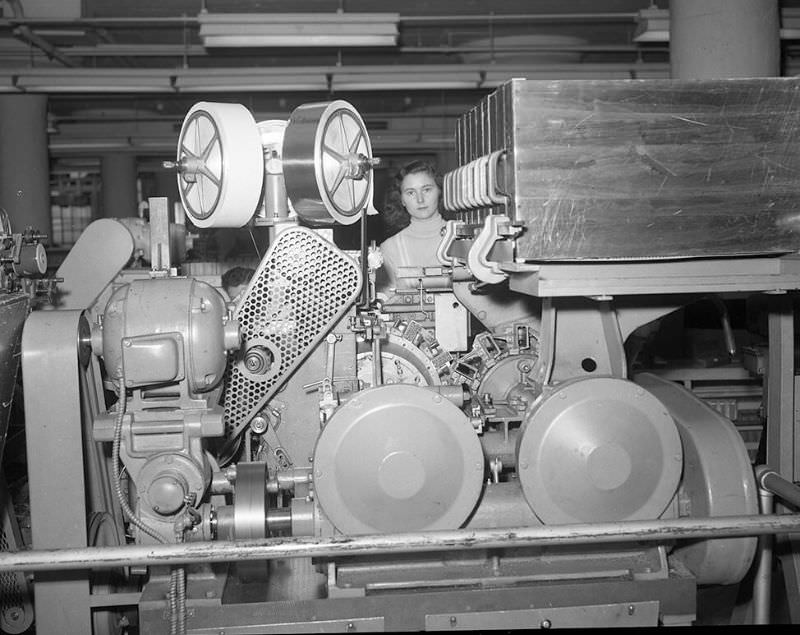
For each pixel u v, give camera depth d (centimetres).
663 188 272
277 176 342
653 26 754
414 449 286
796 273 285
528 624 288
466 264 336
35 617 322
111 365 291
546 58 1034
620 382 295
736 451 306
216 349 292
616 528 261
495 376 370
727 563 303
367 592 292
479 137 321
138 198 1738
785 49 974
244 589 302
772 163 276
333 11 920
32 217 1092
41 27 933
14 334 316
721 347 607
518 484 309
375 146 1448
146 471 284
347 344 341
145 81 874
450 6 923
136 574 339
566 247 271
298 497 311
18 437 426
